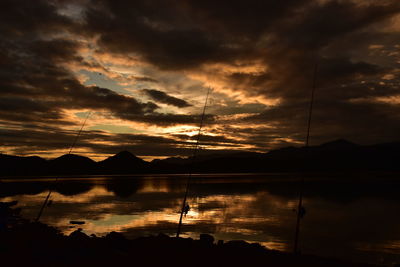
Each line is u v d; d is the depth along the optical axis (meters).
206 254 8.96
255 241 14.45
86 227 17.20
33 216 20.47
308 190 46.84
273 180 78.31
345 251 12.90
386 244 14.08
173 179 88.19
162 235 12.19
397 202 31.62
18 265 6.88
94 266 7.02
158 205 27.97
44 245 8.88
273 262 8.13
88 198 33.62
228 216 21.53
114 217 20.80
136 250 9.52
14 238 10.02
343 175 107.56
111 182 69.56
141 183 66.50
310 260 8.61
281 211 24.42
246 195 38.69
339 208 27.00
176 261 7.97
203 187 53.66
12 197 33.59
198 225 18.12
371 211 25.34
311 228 17.75
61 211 23.33
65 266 6.92
